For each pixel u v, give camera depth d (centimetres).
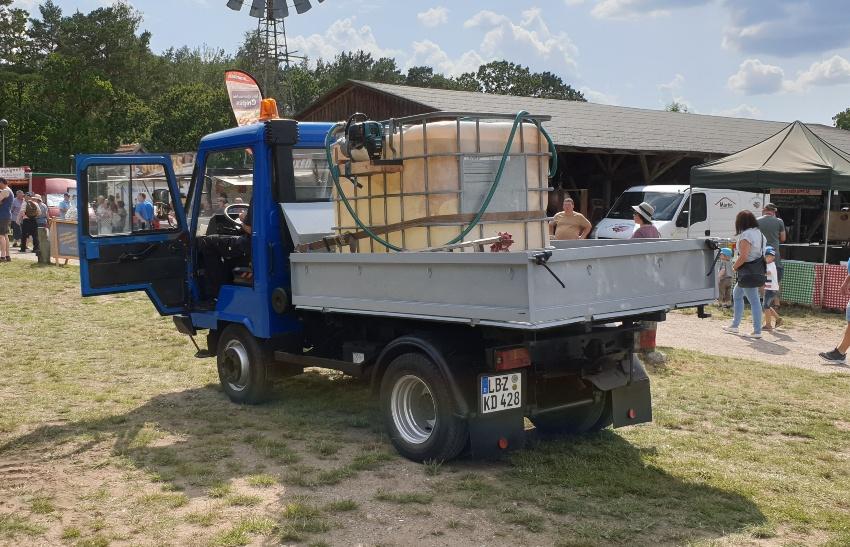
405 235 554
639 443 583
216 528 427
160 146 6594
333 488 486
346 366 607
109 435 602
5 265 1798
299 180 671
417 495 467
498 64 9231
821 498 476
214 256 718
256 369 678
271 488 487
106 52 7931
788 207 2202
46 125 6066
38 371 836
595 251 477
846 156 1441
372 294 547
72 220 1784
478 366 511
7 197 1858
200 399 719
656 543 405
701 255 559
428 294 505
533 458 541
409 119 539
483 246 548
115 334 1049
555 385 546
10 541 412
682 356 920
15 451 567
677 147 2100
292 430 614
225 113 6806
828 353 939
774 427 635
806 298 1355
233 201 698
